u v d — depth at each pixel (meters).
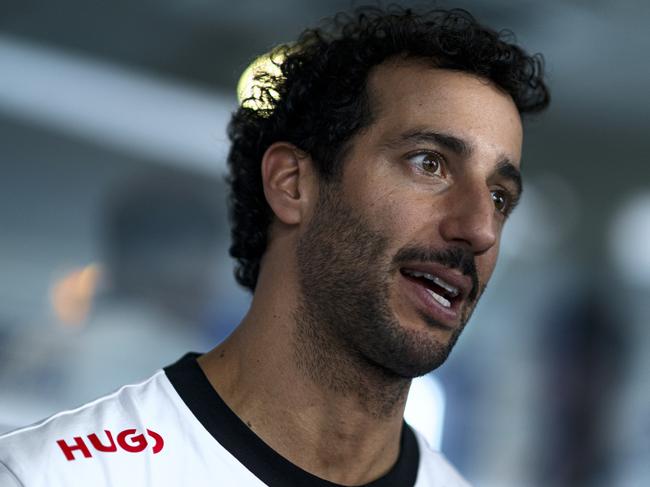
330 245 3.71
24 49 11.92
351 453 3.81
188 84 12.52
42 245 11.79
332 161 3.79
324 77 3.97
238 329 3.92
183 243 8.95
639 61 12.85
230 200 4.58
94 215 12.09
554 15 11.70
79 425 3.63
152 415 3.71
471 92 3.78
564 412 12.83
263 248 4.02
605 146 14.91
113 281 8.84
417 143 3.68
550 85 12.97
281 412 3.73
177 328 8.89
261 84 4.38
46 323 10.22
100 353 8.72
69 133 12.18
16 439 3.55
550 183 14.88
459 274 3.64
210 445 3.68
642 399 13.21
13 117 11.92
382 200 3.65
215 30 12.34
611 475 12.59
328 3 11.80
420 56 3.84
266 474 3.67
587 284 14.57
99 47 12.20
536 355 13.38
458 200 3.66
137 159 12.30
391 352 3.61
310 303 3.72
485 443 12.71
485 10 11.56
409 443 4.23
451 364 13.08
